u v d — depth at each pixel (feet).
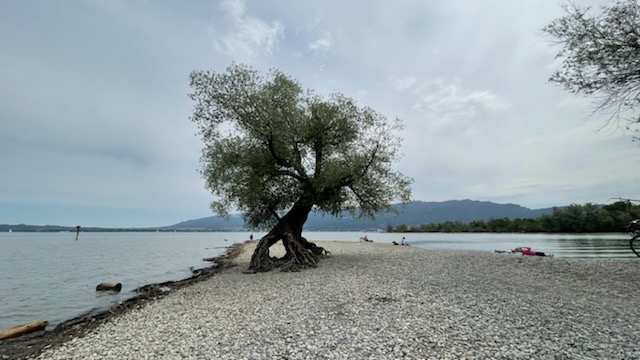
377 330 32.35
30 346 36.96
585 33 52.13
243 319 39.29
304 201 92.27
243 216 100.68
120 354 30.01
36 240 455.63
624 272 62.03
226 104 82.23
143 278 96.27
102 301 65.62
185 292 62.54
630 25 49.98
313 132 88.94
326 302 45.01
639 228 65.41
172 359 27.81
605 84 52.70
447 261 88.33
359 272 71.97
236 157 84.99
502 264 78.59
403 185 92.53
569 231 375.86
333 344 29.17
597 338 28.68
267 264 87.15
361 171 90.68
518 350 26.45
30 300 67.05
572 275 61.57
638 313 35.96
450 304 41.22
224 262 126.00
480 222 523.70
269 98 85.10
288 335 32.27
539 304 40.63
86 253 200.85
